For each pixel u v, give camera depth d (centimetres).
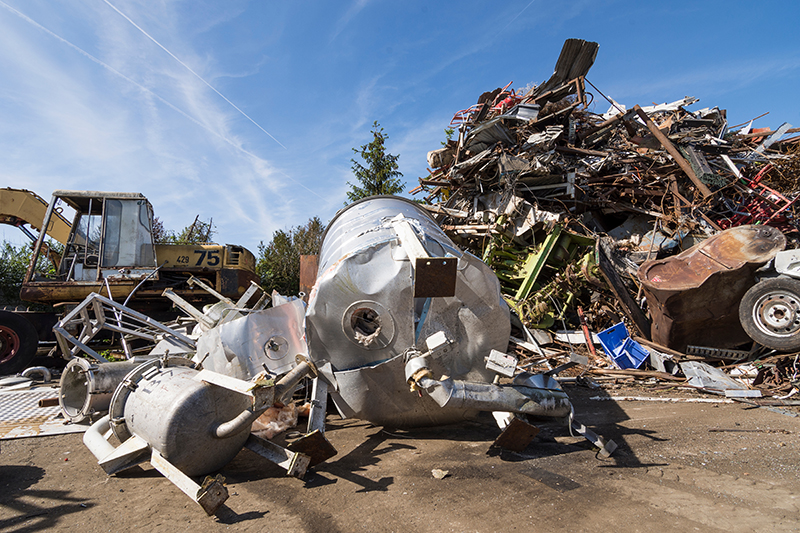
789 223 1031
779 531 243
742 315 642
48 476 345
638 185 1064
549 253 972
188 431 320
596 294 922
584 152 1123
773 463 354
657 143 1132
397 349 398
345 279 392
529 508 277
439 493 302
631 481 321
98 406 460
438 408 422
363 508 282
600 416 520
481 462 363
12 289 1669
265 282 2017
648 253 976
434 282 349
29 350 753
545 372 420
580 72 1209
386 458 375
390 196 643
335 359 406
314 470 351
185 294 927
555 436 435
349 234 494
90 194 877
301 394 559
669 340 727
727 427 463
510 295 1012
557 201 1071
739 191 1082
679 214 991
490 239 1014
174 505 290
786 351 620
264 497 302
